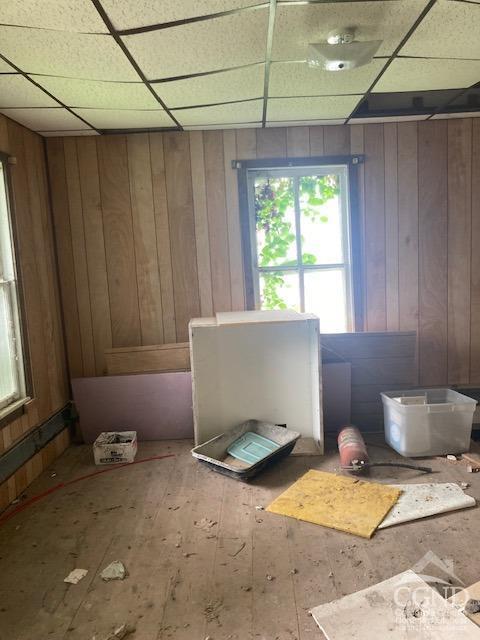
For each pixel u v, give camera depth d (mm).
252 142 3594
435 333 3746
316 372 3201
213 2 1766
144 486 2869
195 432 3295
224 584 1972
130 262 3682
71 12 1776
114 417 3566
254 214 3715
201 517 2488
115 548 2262
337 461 3072
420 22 2027
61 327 3686
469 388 3746
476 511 2434
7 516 2596
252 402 3361
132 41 2047
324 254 3738
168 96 2791
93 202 3625
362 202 3650
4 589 2006
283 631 1711
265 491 2725
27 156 3270
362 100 3047
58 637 1740
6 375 2889
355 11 1907
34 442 3074
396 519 2354
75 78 2438
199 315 3723
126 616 1825
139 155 3600
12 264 2949
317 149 3598
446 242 3684
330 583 1941
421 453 3074
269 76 2562
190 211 3648
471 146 3596
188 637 1709
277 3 1810
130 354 3621
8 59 2172
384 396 3336
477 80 2783
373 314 3729
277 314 3385
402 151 3604
